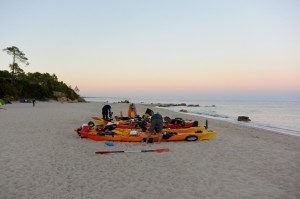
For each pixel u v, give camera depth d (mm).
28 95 84000
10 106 46062
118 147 12039
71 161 9430
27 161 9266
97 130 14367
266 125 27984
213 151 11734
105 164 9141
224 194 6695
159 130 13141
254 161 10180
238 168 9125
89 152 10883
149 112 18672
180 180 7684
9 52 80562
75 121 22188
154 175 8070
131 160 9742
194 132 14773
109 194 6523
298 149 13312
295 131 23406
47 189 6762
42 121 21469
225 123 26375
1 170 8203
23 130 16219
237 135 17547
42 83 102250
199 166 9195
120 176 7910
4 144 11922
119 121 18234
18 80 85875
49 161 9352
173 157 10344
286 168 9312
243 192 6863
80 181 7406
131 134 13539
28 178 7555
